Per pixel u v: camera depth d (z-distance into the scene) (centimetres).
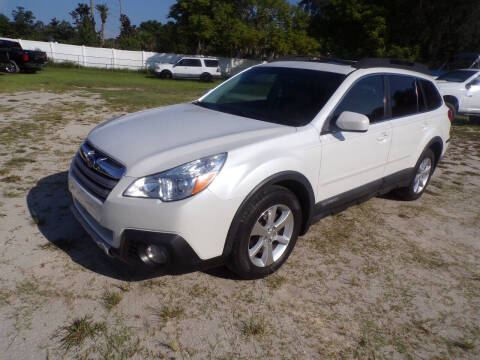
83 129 737
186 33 3241
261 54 3644
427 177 490
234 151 256
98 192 255
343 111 326
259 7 3238
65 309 247
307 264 323
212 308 259
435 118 459
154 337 230
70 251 311
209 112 345
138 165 243
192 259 245
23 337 222
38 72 2281
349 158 338
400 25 2925
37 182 448
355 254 346
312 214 319
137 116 341
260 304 267
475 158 738
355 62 368
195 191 236
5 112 854
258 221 272
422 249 366
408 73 425
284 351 229
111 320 241
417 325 260
